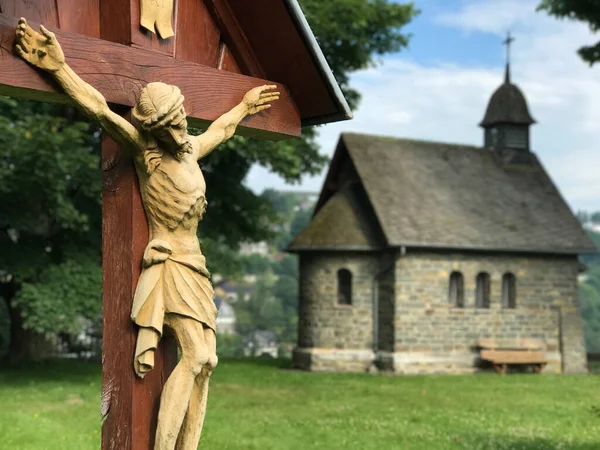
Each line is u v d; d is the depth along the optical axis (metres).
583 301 77.62
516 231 26.89
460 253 25.64
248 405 16.11
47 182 17.64
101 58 3.98
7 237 19.28
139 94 4.11
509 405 17.06
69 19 4.11
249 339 67.69
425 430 13.30
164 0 4.23
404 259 24.83
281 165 21.08
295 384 20.31
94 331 26.48
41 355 23.14
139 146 3.93
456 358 25.23
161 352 4.11
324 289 25.38
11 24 3.68
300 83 4.91
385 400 17.53
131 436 3.96
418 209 26.11
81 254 19.06
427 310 25.00
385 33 25.62
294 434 12.48
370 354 25.05
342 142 27.83
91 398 15.80
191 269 4.04
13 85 3.69
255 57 4.89
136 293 3.95
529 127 31.31
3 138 16.84
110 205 4.12
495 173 29.72
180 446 4.09
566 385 21.44
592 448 11.66
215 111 4.55
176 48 4.55
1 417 12.12
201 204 4.10
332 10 23.16
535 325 26.62
